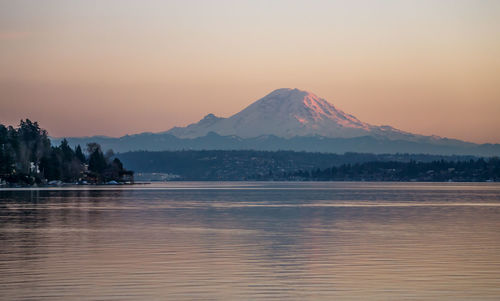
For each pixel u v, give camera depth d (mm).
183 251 52781
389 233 68188
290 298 34625
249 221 86750
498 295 35344
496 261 46906
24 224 79625
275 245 56969
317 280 39531
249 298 34594
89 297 34750
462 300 34188
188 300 34062
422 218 92250
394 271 42625
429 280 39500
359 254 50750
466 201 156625
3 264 45500
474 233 68000
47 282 38781
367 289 36906
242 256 49781
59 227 75438
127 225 78875
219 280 39500
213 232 69688
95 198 168125
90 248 54719
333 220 88500
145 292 36031
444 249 53781
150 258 48688
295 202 151500
